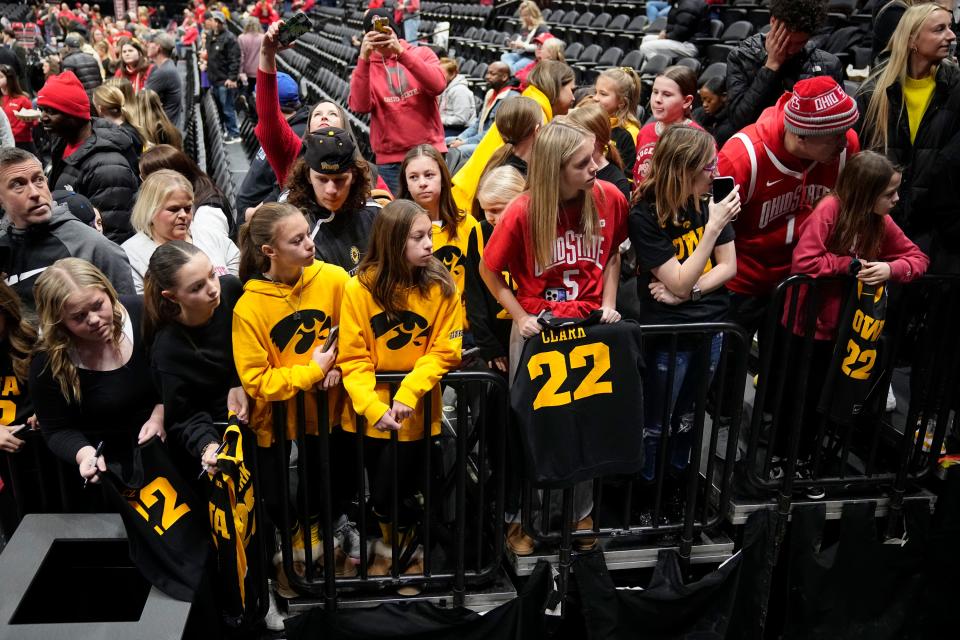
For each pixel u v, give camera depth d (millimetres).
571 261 2732
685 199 2705
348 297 2578
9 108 6070
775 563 3238
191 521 2543
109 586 2783
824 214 2953
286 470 2705
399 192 3184
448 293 2619
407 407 2553
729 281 3230
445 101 7109
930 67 3230
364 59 4297
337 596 2830
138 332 2664
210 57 10844
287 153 3908
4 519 2941
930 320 3129
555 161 2529
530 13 8078
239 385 2645
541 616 3002
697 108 4766
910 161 3328
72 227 3170
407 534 2949
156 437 2518
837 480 3213
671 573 3078
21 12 21625
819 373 3195
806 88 2797
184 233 3277
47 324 2480
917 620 3457
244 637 2840
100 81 7977
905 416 3574
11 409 2805
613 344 2674
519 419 2643
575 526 3020
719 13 8094
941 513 3357
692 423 3090
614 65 8570
